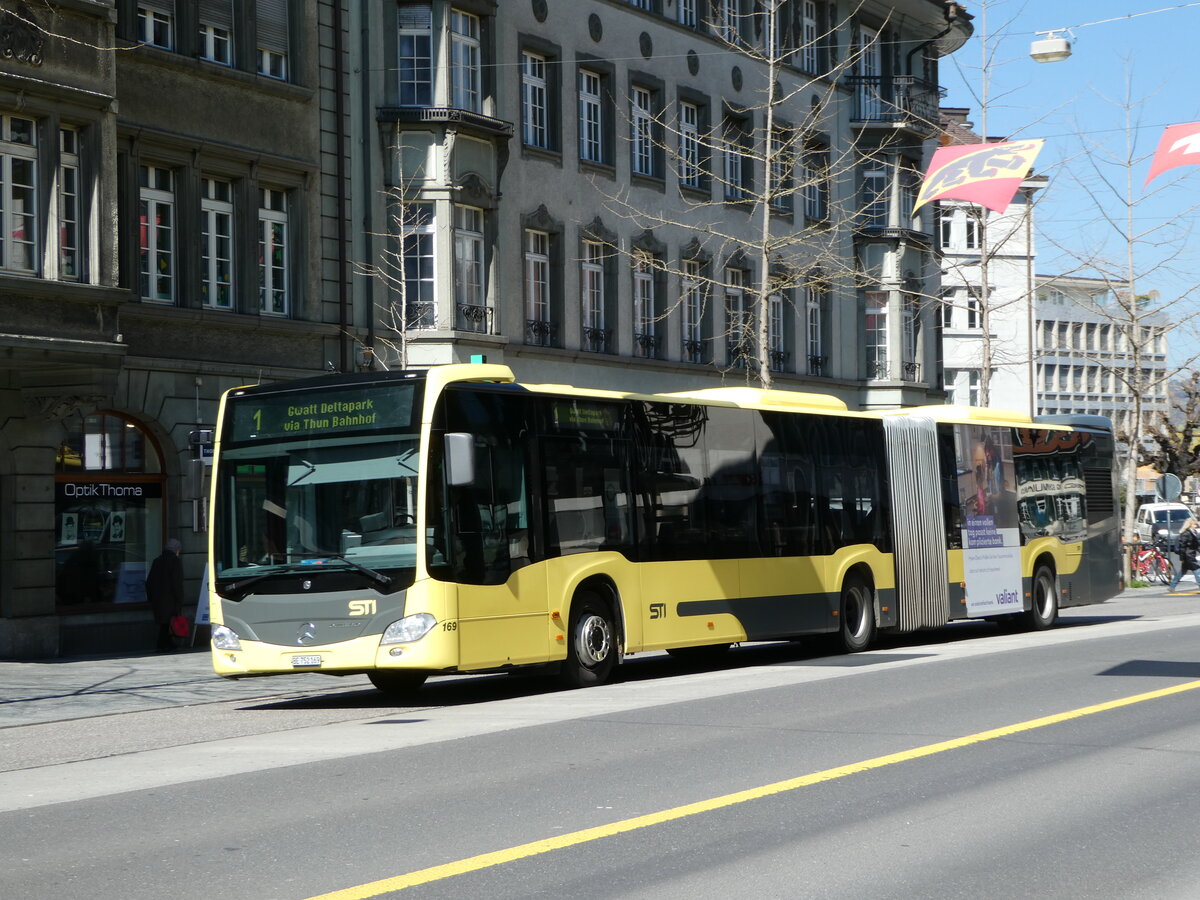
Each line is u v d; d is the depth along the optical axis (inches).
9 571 940.6
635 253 1486.2
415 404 624.4
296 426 642.2
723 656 900.6
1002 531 1007.0
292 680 792.9
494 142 1286.9
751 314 1680.6
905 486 919.7
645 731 503.5
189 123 1065.5
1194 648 796.6
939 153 895.7
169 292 1057.5
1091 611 1295.5
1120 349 4092.0
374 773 431.5
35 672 841.5
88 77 907.4
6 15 861.8
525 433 663.1
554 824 345.7
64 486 991.0
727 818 350.3
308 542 631.2
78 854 327.3
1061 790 384.2
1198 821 346.0
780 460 820.0
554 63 1401.3
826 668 740.7
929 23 1983.3
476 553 630.5
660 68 1547.7
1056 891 282.5
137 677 812.0
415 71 1245.1
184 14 1067.3
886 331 1897.1
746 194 1683.1
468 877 294.2
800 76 1764.3
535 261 1389.0
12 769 484.4
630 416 724.0
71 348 877.2
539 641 657.6
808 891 281.7
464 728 538.3
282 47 1155.3
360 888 285.4
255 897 281.7
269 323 1114.7
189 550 1052.5
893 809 360.2
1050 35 1136.8
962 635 1034.1
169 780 435.2
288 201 1157.1
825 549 844.6
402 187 1212.5
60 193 889.5
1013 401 3432.6
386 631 613.6
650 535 725.9
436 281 1235.2
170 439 1044.5
